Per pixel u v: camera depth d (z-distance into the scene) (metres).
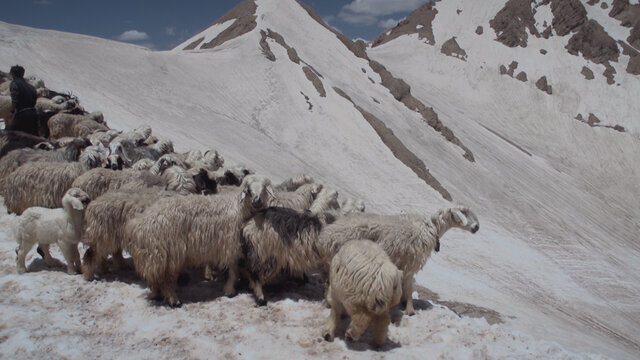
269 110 48.19
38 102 17.02
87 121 15.83
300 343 6.06
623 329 22.89
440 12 121.12
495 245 31.77
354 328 5.96
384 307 5.79
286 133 45.59
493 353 6.23
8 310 6.15
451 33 113.06
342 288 5.95
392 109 59.44
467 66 100.00
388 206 37.59
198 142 32.00
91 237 7.25
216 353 5.68
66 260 7.65
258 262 7.29
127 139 13.15
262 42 60.88
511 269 27.97
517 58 102.50
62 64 35.97
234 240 7.35
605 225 50.81
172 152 13.44
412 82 94.06
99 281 7.52
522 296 23.80
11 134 12.13
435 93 91.25
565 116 87.00
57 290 7.02
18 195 9.43
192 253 7.21
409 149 50.56
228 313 6.83
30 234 7.50
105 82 36.72
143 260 6.79
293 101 50.62
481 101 90.12
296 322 6.71
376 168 43.44
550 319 19.00
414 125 57.25
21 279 7.23
